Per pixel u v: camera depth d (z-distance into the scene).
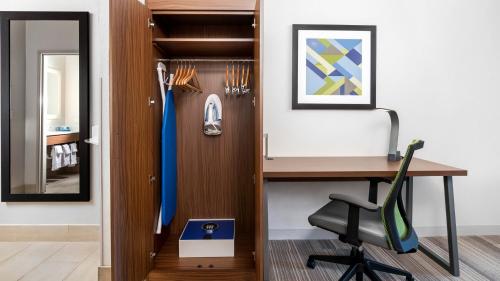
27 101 2.31
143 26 1.67
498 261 2.07
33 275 1.89
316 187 2.45
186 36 2.22
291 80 2.38
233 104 2.28
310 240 2.45
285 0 2.34
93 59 2.31
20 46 2.30
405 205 2.38
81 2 2.30
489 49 2.43
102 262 1.85
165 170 1.89
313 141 2.41
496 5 2.41
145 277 1.72
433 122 2.44
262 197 1.60
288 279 1.86
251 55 2.23
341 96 2.39
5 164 2.31
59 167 2.34
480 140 2.46
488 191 2.49
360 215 1.73
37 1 2.30
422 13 2.39
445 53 2.41
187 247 1.96
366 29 2.36
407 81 2.42
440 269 1.97
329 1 2.35
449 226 1.90
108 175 1.84
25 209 2.37
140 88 1.64
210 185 2.31
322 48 2.36
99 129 1.83
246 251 2.04
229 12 1.83
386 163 2.08
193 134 2.29
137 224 1.62
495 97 2.45
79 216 2.38
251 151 2.30
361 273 1.74
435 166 1.98
